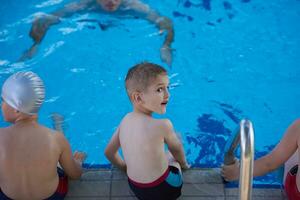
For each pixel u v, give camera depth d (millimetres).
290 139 2754
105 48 5297
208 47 5352
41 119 4664
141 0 5715
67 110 4766
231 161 3051
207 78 5051
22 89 2695
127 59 5191
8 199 2859
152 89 2832
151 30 5484
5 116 2828
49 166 2797
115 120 4703
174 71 5098
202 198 2996
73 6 5625
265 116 4738
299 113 4758
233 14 5734
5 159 2750
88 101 4848
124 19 5559
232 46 5379
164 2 5770
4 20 5535
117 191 3064
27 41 5320
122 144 2924
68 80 5000
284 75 5102
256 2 5879
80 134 4574
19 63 5094
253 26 5598
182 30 5508
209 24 5590
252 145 2252
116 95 4902
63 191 2986
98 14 5578
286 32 5543
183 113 4754
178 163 3096
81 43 5328
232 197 2996
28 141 2771
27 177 2777
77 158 3375
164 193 2861
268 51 5336
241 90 4953
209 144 4473
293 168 2848
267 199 2998
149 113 2945
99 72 5082
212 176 3143
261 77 5078
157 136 2824
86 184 3105
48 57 5176
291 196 2807
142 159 2812
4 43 5289
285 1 5891
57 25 5500
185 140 4504
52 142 2809
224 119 4703
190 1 5844
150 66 2902
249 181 2303
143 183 2842
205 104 4832
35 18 5543
